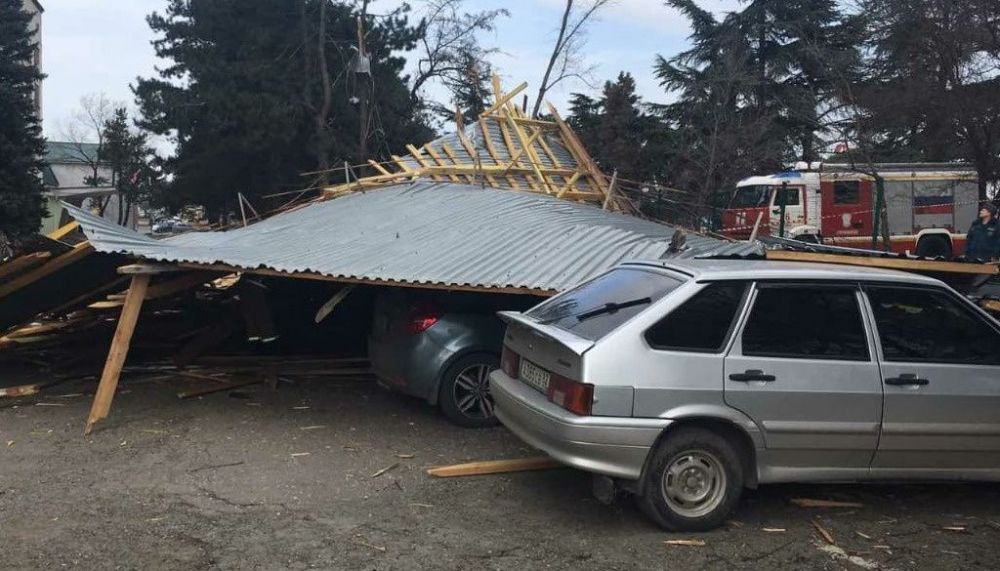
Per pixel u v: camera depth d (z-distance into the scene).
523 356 5.35
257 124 30.77
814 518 5.04
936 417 4.89
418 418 7.31
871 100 16.58
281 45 31.97
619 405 4.55
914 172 20.33
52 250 7.75
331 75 32.34
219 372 8.80
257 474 5.66
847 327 4.95
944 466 4.97
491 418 7.07
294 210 12.43
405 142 33.44
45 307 9.61
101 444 6.32
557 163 14.52
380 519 4.89
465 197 11.15
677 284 4.97
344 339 10.65
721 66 28.62
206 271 7.68
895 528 4.91
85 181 59.31
